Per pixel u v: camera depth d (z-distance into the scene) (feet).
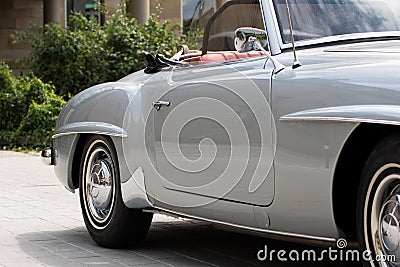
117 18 91.20
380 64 18.88
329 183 19.03
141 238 28.27
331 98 19.08
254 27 24.21
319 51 21.50
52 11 116.98
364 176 18.84
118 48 89.20
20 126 80.38
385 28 22.76
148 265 25.41
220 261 25.88
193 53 28.63
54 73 88.22
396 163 17.85
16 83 84.74
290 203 20.20
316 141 19.29
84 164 29.35
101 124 27.94
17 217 36.17
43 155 32.71
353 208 19.62
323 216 19.40
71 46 87.40
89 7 125.70
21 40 107.04
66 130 29.78
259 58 22.62
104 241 28.48
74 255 27.27
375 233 18.65
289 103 20.16
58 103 81.30
